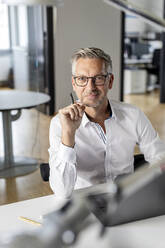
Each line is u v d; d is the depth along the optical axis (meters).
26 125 5.20
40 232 0.35
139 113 1.57
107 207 0.85
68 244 0.35
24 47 6.76
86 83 1.32
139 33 9.30
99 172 1.53
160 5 8.62
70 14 5.71
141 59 8.61
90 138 1.48
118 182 0.69
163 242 0.91
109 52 6.21
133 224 0.97
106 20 6.04
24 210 1.15
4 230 1.01
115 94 6.41
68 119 1.23
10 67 8.00
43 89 5.95
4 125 3.45
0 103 3.09
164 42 6.48
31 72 6.50
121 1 1.00
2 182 3.19
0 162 3.61
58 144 1.39
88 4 5.82
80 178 1.53
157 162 0.70
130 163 1.57
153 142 1.58
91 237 0.92
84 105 1.33
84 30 5.90
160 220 0.99
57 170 1.28
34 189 3.03
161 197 0.89
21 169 3.47
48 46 5.61
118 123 1.52
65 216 0.39
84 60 1.31
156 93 8.05
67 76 5.90
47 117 5.67
